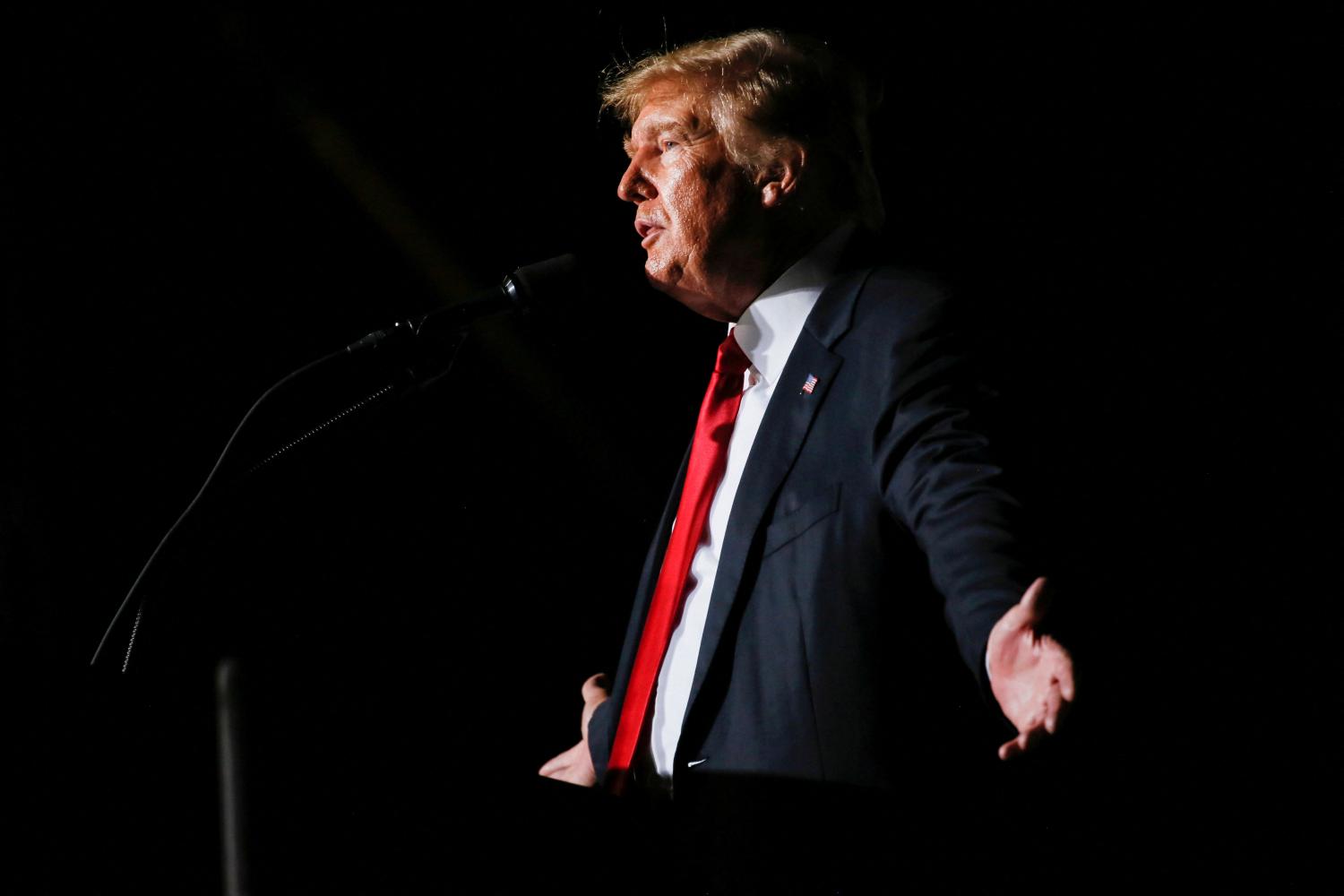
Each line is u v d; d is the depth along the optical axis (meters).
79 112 14.25
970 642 4.77
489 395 15.24
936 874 5.39
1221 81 12.00
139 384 14.62
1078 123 12.55
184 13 14.12
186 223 14.70
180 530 6.48
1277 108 11.82
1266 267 11.81
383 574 14.80
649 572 7.22
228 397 14.73
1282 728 11.19
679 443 15.14
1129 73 12.35
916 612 5.86
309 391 14.27
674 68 7.75
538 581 15.11
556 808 4.41
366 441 14.94
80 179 14.40
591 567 15.14
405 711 4.15
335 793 3.91
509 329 15.05
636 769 6.49
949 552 5.16
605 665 14.95
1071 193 12.55
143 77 14.28
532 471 15.30
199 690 3.88
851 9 12.96
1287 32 11.77
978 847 5.48
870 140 8.12
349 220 14.97
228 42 14.30
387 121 14.73
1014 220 12.66
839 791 5.48
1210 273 12.00
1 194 14.21
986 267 12.62
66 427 14.41
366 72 14.54
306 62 14.45
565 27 14.16
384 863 3.92
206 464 14.66
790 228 7.40
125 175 14.48
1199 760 11.20
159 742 3.75
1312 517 11.38
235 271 14.81
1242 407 11.73
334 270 15.00
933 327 6.25
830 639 5.77
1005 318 12.41
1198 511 11.62
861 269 6.89
